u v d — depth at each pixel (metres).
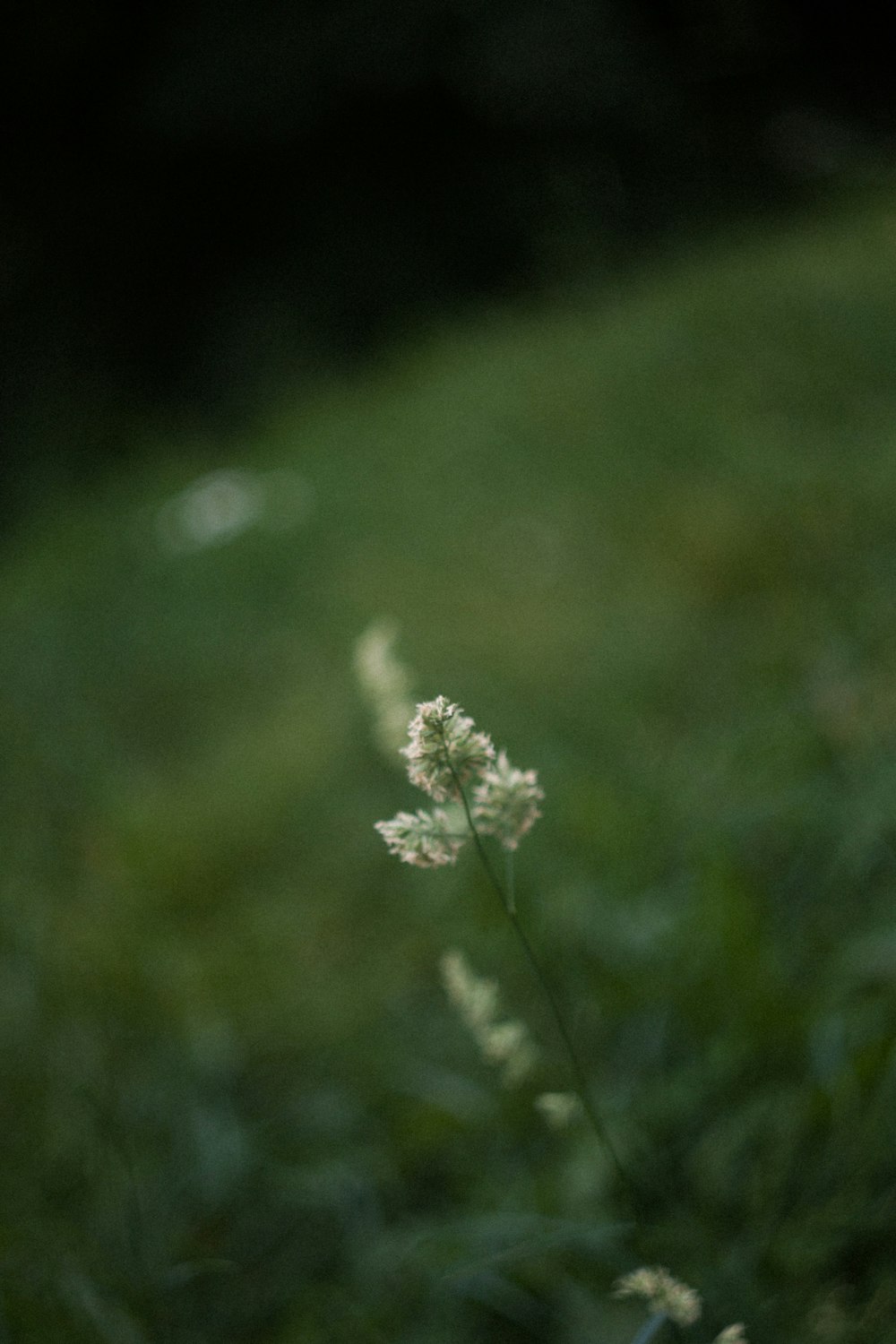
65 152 13.30
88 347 12.84
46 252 13.23
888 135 13.23
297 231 12.47
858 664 3.14
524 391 6.80
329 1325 1.94
